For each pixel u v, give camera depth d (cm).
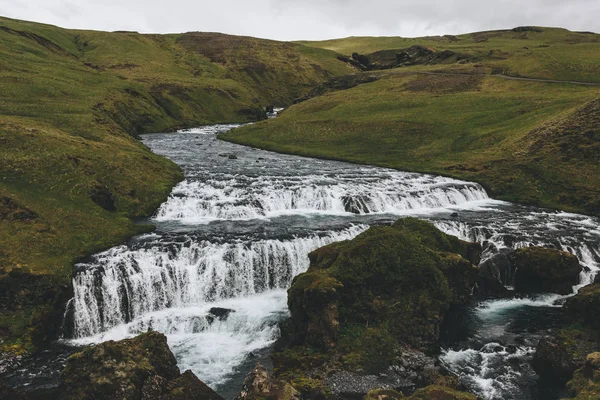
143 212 4322
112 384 2005
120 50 18338
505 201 5528
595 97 7406
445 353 2617
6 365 2452
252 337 2845
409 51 19688
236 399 2016
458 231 4216
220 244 3484
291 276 3597
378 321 2684
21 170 4109
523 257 3569
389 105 10000
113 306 3022
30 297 2783
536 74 10906
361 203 4781
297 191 4919
